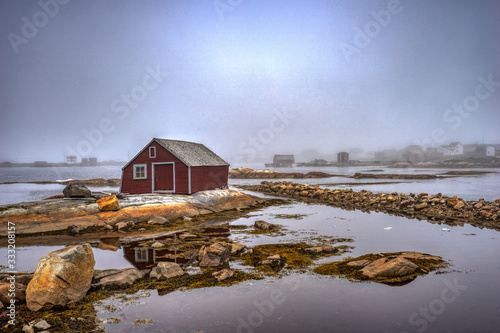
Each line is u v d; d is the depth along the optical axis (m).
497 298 6.50
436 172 92.81
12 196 36.72
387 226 15.05
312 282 7.50
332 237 12.55
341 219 17.09
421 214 18.97
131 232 13.76
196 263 9.09
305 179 63.59
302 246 11.05
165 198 19.19
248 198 23.67
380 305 6.21
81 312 5.98
